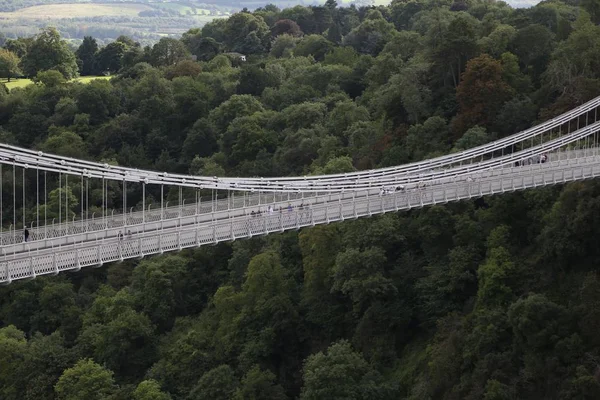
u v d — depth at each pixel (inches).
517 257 7588.6
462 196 7032.5
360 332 7657.5
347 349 7071.9
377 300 7657.5
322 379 6855.3
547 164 7731.3
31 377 7780.5
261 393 7258.9
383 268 7869.1
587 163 7593.5
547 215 7603.4
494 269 7278.5
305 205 6732.3
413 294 7790.4
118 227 6264.8
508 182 7185.0
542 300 6668.3
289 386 7632.9
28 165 5944.9
